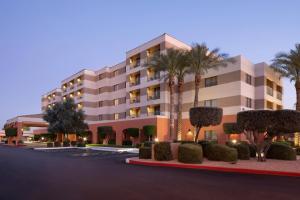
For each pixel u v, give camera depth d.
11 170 14.16
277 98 42.97
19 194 8.31
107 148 36.25
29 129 91.62
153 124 40.38
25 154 27.53
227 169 13.96
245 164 15.31
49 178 11.38
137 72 49.91
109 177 11.65
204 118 18.89
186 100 43.47
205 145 18.42
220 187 9.38
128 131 41.69
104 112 60.09
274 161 17.16
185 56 34.69
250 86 38.69
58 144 45.31
